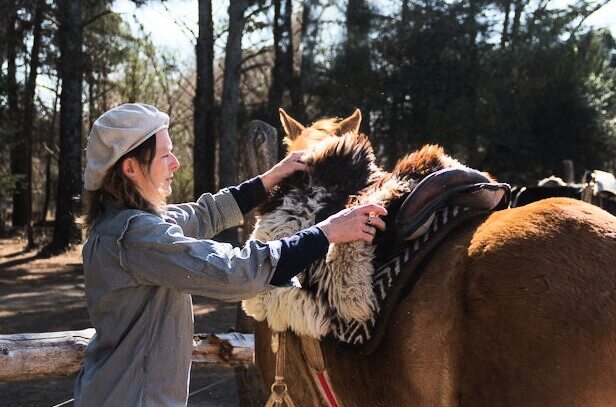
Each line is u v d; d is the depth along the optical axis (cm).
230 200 256
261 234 244
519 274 180
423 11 1994
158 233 187
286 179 258
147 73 2891
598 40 2092
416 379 195
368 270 212
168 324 194
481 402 180
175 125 3064
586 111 1905
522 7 2092
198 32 2238
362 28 2025
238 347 340
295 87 2128
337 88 2012
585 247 180
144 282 190
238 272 187
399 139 1955
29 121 2256
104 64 2519
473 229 205
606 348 169
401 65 1973
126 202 196
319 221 239
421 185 213
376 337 204
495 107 1891
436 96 1931
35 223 3172
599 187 496
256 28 2164
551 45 1938
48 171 3025
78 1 1988
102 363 194
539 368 172
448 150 1928
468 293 187
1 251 2125
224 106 2022
